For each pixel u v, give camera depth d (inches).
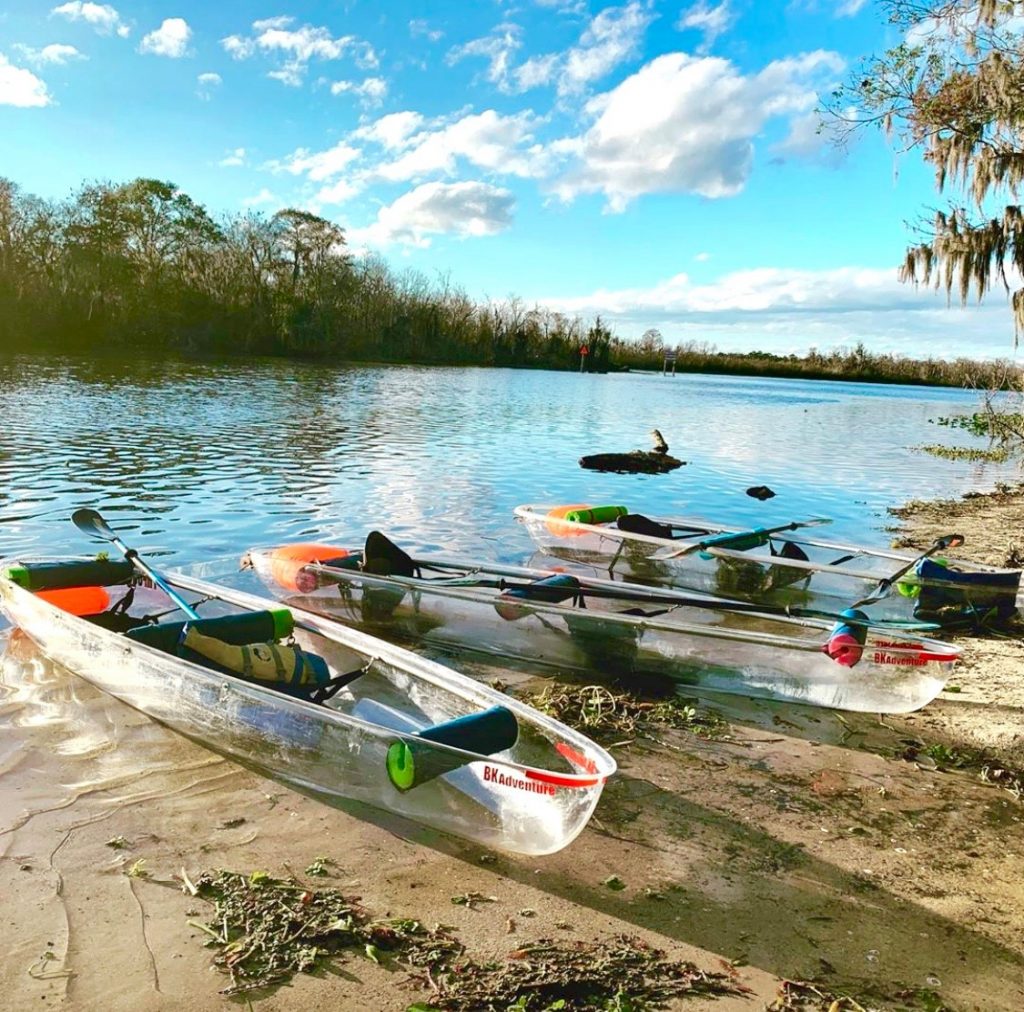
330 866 135.2
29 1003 102.3
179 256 2255.2
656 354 4072.3
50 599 230.7
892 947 120.6
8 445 541.0
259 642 199.3
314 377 1524.4
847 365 4153.5
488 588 253.0
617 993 108.4
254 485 466.9
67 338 1935.3
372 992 107.4
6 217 1847.9
